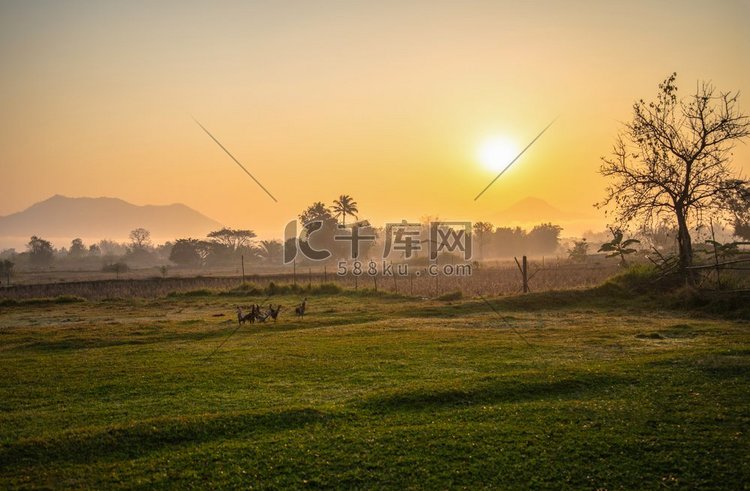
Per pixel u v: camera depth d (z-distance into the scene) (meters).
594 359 15.74
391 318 26.70
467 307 28.77
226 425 10.62
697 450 9.07
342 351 17.94
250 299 38.25
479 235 131.62
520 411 11.13
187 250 134.75
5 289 51.59
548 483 8.30
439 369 15.01
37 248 176.25
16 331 24.62
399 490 8.23
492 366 15.19
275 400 12.38
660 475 8.41
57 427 10.88
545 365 15.13
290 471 8.84
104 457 9.53
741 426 9.92
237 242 147.75
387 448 9.54
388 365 15.66
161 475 8.75
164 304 36.91
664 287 30.53
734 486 8.02
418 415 11.16
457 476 8.59
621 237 39.69
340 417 11.08
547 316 25.81
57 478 8.75
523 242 162.50
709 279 29.28
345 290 40.31
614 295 30.16
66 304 38.06
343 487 8.37
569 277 47.47
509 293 34.56
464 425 10.46
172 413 11.59
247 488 8.37
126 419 11.27
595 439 9.62
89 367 16.50
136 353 18.86
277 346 19.36
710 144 32.62
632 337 19.25
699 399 11.35
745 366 13.36
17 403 12.73
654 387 12.34
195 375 15.03
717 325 21.56
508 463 8.93
